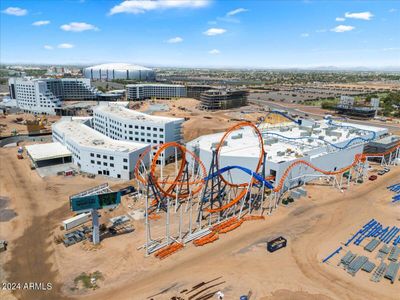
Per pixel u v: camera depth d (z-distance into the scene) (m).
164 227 91.25
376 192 121.31
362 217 100.19
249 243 83.81
